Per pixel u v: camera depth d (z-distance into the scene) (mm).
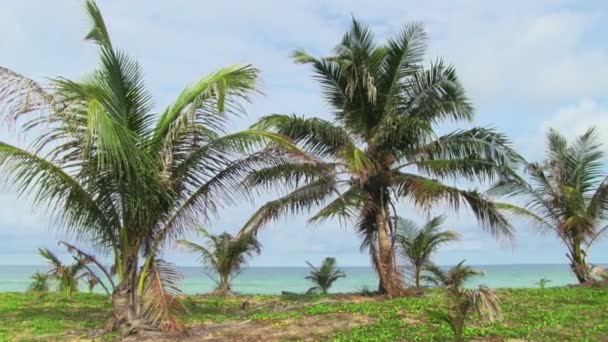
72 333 12258
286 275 103812
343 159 17781
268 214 18750
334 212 18922
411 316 13336
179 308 11906
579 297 17406
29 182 10773
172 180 12117
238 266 25094
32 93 9961
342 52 17688
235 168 12688
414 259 21875
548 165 22469
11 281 64062
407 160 18609
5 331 12562
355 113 18750
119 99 11977
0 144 10406
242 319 14242
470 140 17375
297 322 12977
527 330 11438
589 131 22609
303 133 18141
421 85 18141
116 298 11938
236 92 11453
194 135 12062
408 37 18266
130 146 10227
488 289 9023
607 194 21234
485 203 18125
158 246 12352
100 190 11492
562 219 22266
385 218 19031
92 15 11523
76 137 10852
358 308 14719
